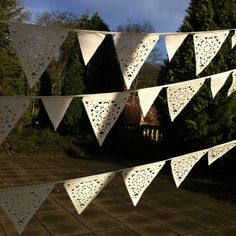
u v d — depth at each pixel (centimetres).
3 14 932
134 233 392
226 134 701
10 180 653
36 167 796
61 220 422
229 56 696
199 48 168
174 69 752
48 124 1190
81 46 147
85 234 383
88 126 1099
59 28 142
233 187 636
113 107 159
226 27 724
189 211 486
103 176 162
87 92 1109
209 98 698
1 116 142
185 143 779
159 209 489
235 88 198
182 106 174
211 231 411
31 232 380
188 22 757
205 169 768
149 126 1123
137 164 881
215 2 734
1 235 367
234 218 463
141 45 155
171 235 392
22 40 137
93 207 480
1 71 976
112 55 1145
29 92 1152
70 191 156
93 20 1221
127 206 495
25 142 964
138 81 2264
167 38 160
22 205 146
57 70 1855
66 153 988
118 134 1111
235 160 713
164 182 660
